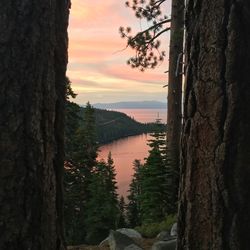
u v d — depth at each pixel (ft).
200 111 9.01
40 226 8.10
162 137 40.22
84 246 26.45
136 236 27.35
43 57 8.17
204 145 8.94
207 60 8.87
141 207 38.88
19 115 7.88
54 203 8.51
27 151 7.92
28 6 8.00
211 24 8.80
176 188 38.34
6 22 7.89
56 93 8.57
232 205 8.53
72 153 72.95
